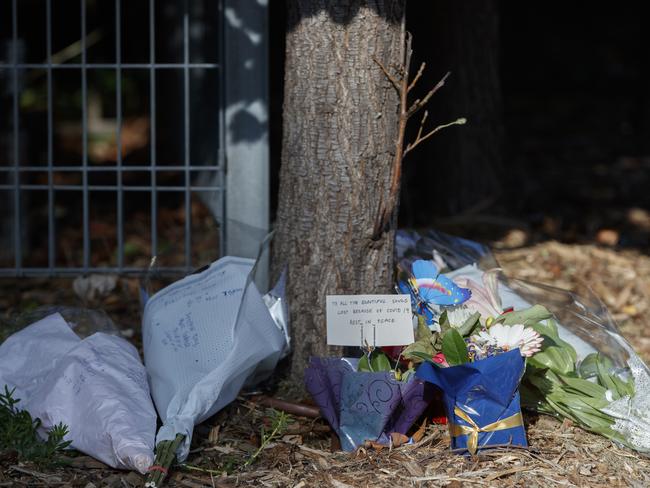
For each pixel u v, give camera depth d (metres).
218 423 3.68
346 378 3.43
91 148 10.45
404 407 3.44
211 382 3.46
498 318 3.61
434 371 3.26
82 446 3.35
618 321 5.20
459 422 3.35
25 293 5.54
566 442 3.50
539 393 3.67
